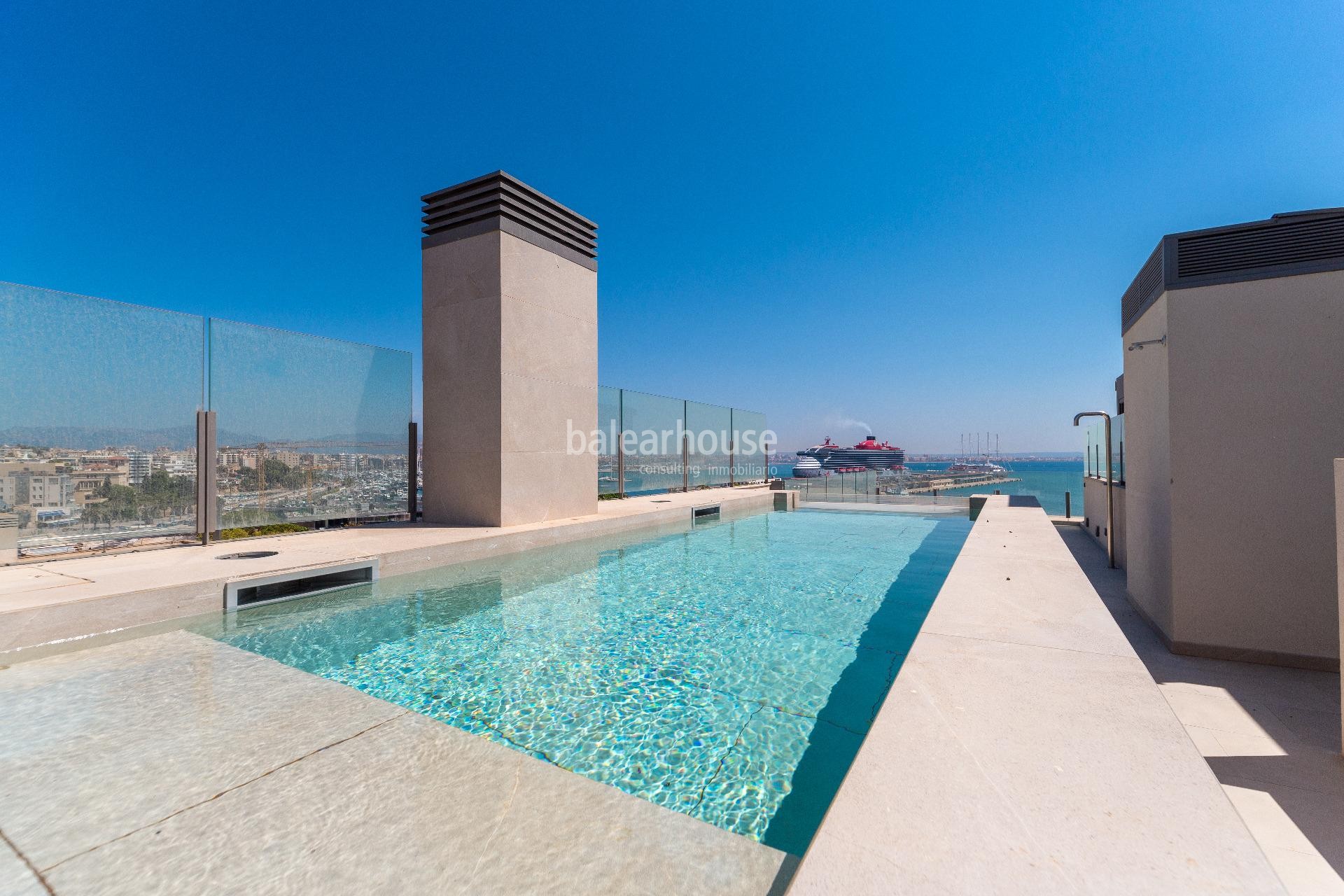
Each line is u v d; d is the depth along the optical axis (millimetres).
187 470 5844
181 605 4094
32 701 2484
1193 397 3719
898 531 9578
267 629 4121
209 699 2492
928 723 1809
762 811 2084
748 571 6285
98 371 5262
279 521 6656
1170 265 3797
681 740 2600
